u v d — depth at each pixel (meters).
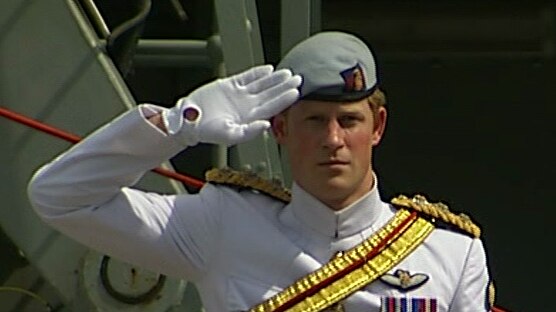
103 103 17.08
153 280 16.86
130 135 11.81
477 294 12.34
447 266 12.28
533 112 27.75
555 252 28.03
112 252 12.26
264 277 12.12
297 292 12.02
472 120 27.78
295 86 11.70
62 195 11.91
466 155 27.86
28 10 16.98
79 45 17.06
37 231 17.00
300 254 12.11
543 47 26.94
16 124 16.94
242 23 17.39
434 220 12.53
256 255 12.16
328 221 12.19
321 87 11.86
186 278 12.41
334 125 11.90
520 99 27.69
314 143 11.91
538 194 28.06
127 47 18.06
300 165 12.05
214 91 11.78
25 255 17.05
